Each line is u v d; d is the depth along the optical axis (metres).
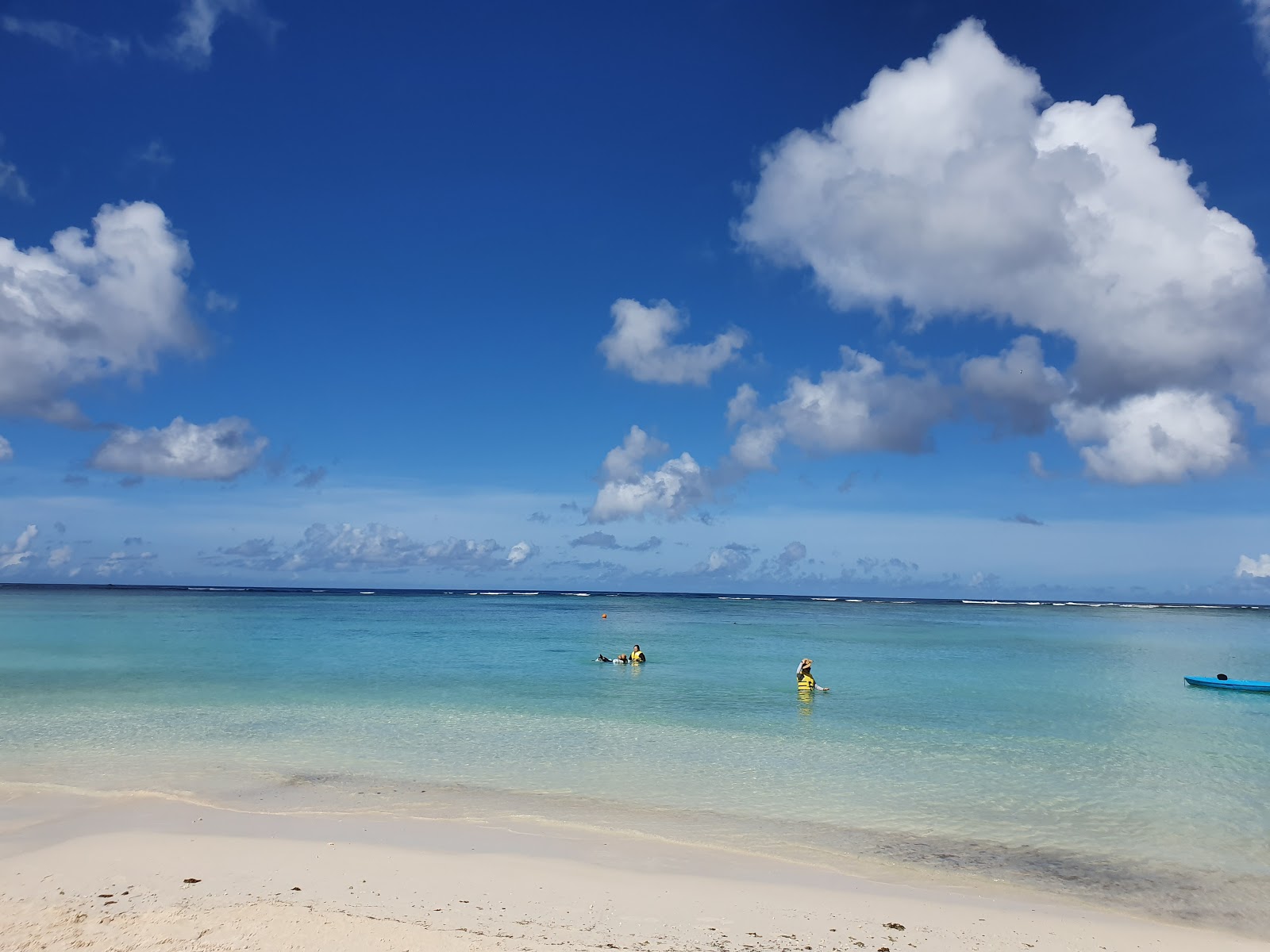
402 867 11.73
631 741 21.30
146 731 21.78
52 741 20.38
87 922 9.20
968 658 47.50
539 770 18.09
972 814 15.30
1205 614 171.38
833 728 23.56
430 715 24.88
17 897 10.11
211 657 40.97
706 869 12.11
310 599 177.62
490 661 41.44
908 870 12.37
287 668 36.66
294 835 13.18
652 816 14.78
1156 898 11.47
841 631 74.25
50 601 118.31
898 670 40.28
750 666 40.62
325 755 19.14
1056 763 19.58
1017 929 10.21
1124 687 34.31
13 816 14.05
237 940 8.67
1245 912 11.05
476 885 11.07
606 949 8.98
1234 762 19.89
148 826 13.52
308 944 8.62
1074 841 13.87
